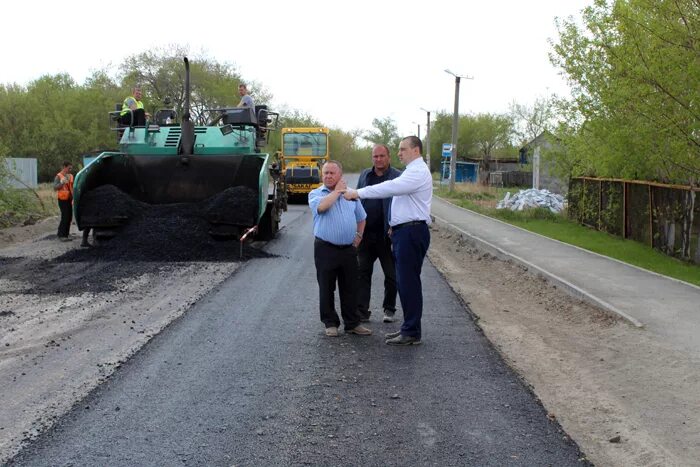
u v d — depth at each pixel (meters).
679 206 15.63
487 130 84.25
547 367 6.88
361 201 8.62
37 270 12.39
